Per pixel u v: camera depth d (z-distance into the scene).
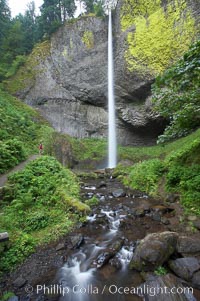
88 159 21.09
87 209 7.86
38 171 9.90
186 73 6.50
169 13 17.83
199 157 9.35
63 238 6.66
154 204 8.80
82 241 6.45
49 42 30.25
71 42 27.33
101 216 7.85
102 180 13.48
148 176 10.88
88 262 5.60
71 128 27.47
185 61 6.53
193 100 7.00
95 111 26.80
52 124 27.89
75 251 6.08
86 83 26.11
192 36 16.28
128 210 8.36
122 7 22.23
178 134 8.41
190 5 16.31
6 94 26.80
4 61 31.97
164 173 10.85
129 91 22.19
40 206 8.00
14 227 6.86
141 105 22.12
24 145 16.80
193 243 5.52
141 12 20.25
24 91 29.30
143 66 19.89
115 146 24.44
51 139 19.70
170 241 5.47
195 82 6.64
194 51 6.19
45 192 8.59
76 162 20.48
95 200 9.10
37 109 28.39
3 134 14.95
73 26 27.36
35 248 6.26
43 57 29.89
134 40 20.59
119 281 4.96
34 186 8.82
